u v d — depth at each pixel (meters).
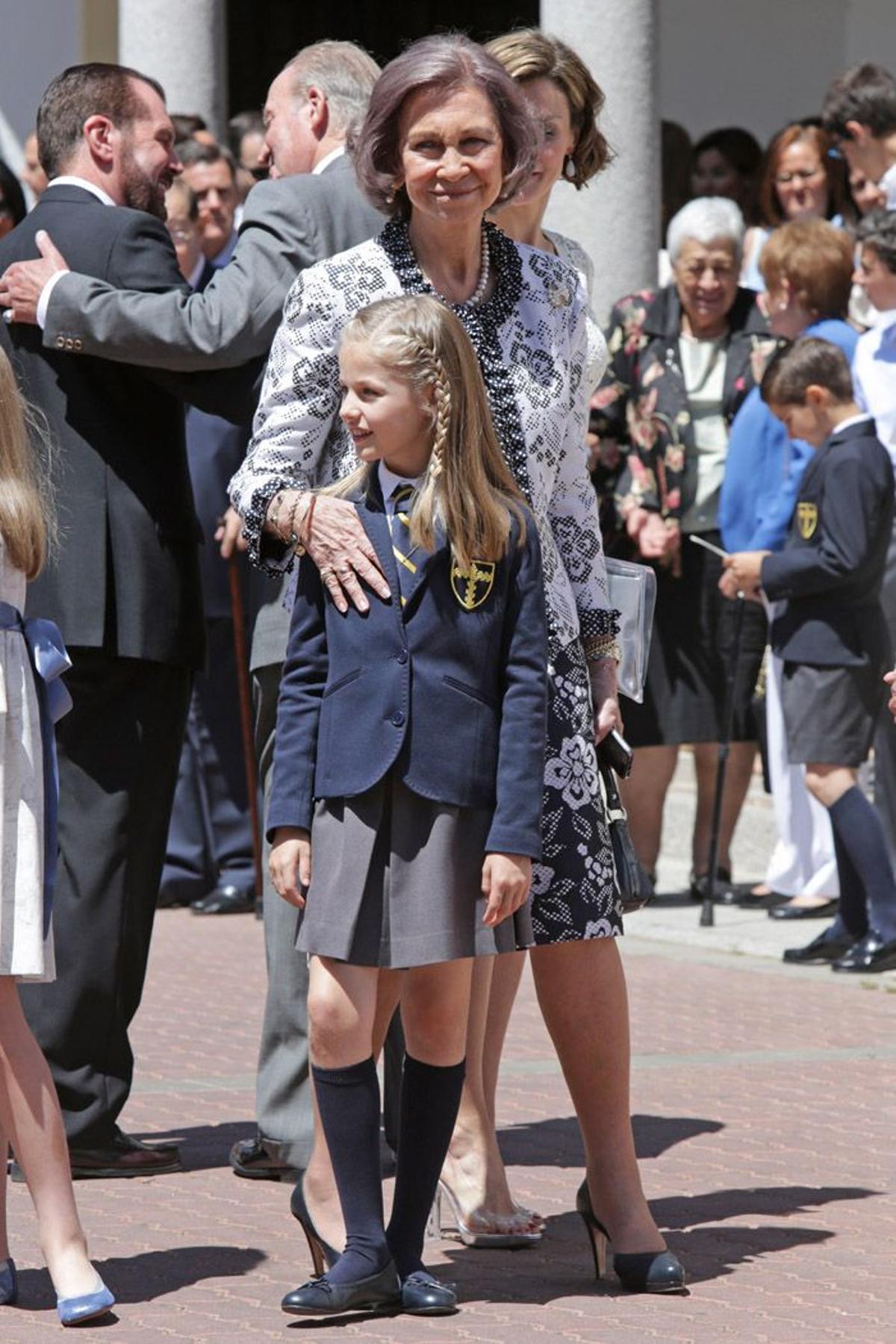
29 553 8.20
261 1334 7.80
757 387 17.08
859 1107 11.37
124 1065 10.32
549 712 8.24
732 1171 10.12
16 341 10.42
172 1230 9.29
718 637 17.28
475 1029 9.05
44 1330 7.89
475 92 8.10
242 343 9.92
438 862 7.79
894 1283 8.44
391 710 7.78
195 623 10.52
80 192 10.57
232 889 18.12
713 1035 13.16
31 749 8.16
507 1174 10.15
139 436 10.39
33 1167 8.05
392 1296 7.96
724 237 16.95
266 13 28.50
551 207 18.77
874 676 15.11
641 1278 8.31
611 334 17.30
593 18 18.55
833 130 17.17
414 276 8.30
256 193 10.12
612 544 17.36
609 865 8.34
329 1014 7.86
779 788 17.06
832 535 15.02
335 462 8.41
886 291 15.59
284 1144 10.02
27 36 23.25
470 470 7.82
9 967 8.00
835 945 15.44
